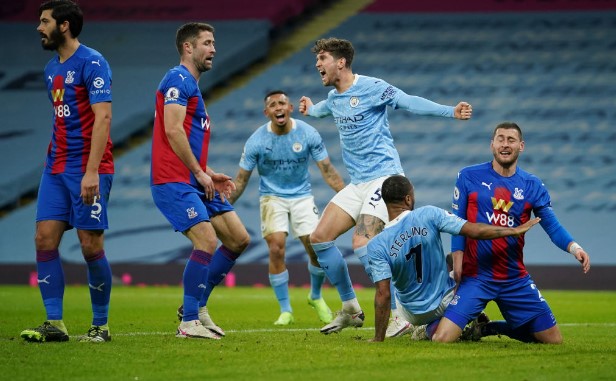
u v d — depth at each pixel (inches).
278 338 1147.3
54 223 1085.1
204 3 4340.6
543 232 3415.4
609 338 1262.3
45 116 4069.9
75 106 1075.9
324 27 4328.3
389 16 4274.1
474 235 1064.8
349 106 1246.9
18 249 3659.0
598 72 3939.5
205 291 1232.2
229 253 1232.8
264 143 1657.2
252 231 3592.5
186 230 1130.0
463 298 1116.5
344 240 3393.2
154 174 1136.8
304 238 1668.3
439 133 3860.7
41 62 4261.8
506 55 4050.2
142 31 4313.5
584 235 3447.3
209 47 1152.8
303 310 1987.0
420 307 1107.3
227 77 4188.0
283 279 1592.0
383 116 1253.7
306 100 1334.9
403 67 4042.8
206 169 1186.0
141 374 808.3
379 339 1077.1
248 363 875.4
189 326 1132.5
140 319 1622.8
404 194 1085.1
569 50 4030.5
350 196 1251.2
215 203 1212.5
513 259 1125.1
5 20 4362.7
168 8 4365.2
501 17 4183.1
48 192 1087.6
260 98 4072.3
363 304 2119.8
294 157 1657.2
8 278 3410.4
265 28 4185.5
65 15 1072.2
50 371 826.8
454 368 848.9
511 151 1133.7
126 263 3412.9
